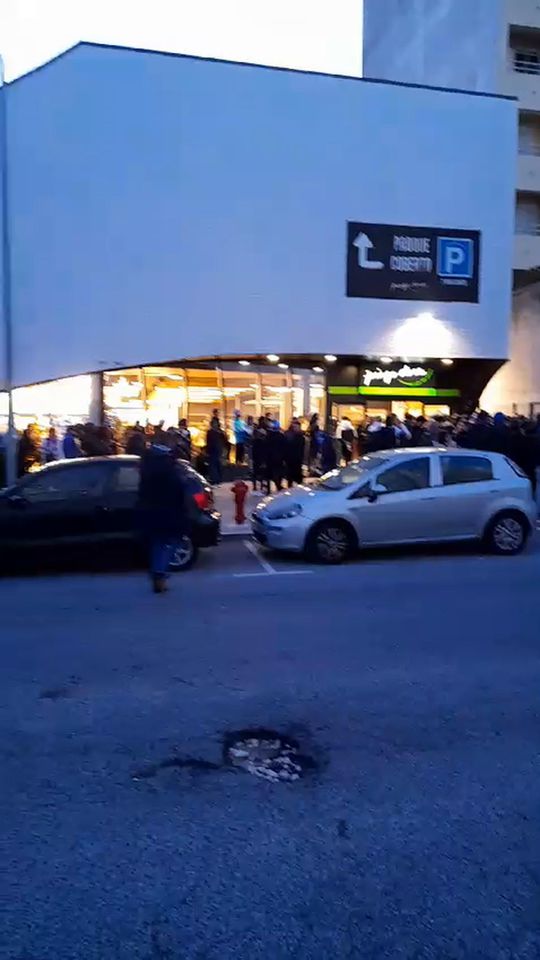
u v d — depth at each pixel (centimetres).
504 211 2497
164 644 699
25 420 2205
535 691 580
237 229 2273
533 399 3080
